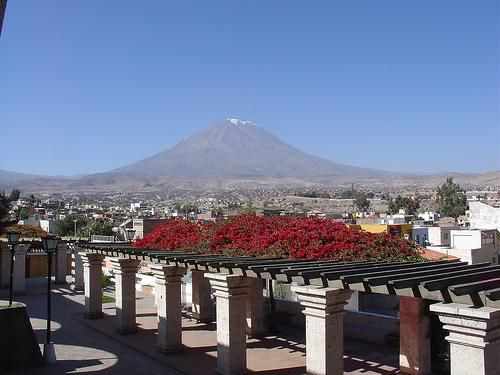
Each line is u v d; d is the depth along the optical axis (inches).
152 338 568.4
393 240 473.1
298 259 442.3
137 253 534.6
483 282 257.8
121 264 588.4
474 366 237.9
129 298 593.3
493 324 235.0
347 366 455.2
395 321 524.4
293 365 460.4
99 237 1312.7
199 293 663.8
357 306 600.7
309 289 328.2
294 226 513.7
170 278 503.5
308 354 332.5
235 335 413.1
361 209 4429.1
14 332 468.8
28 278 1129.4
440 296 260.8
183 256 476.1
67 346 547.2
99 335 595.8
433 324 436.5
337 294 323.6
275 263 395.9
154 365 472.7
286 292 666.2
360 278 303.1
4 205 574.6
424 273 313.3
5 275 992.9
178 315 507.2
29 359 473.1
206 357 490.0
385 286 289.7
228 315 410.9
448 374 425.4
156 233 614.9
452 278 273.1
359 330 551.5
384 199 5876.0
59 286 1010.7
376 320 539.2
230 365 410.3
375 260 439.5
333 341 326.0
